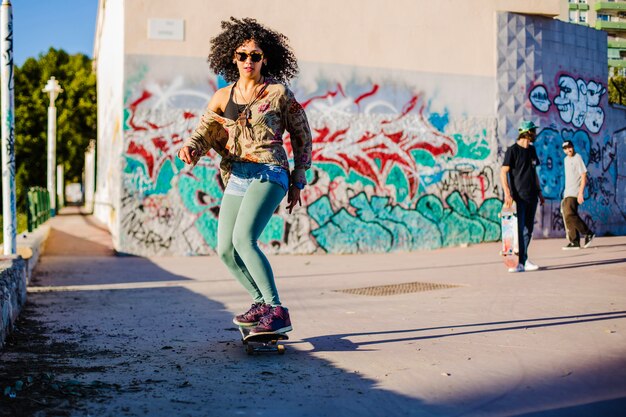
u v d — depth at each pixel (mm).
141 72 11266
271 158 4039
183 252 11359
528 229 8344
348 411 2918
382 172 12312
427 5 12656
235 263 4238
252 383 3410
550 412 2830
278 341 4520
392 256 11461
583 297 6062
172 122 11359
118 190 11367
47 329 5090
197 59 11445
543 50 13719
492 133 13062
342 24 12172
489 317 5219
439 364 3750
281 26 11891
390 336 4609
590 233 11062
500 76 13172
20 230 15789
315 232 11977
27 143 31688
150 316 5688
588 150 14805
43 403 3029
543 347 4094
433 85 12672
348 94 12188
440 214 12633
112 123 15484
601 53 15062
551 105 13867
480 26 13055
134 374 3633
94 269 9523
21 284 6109
